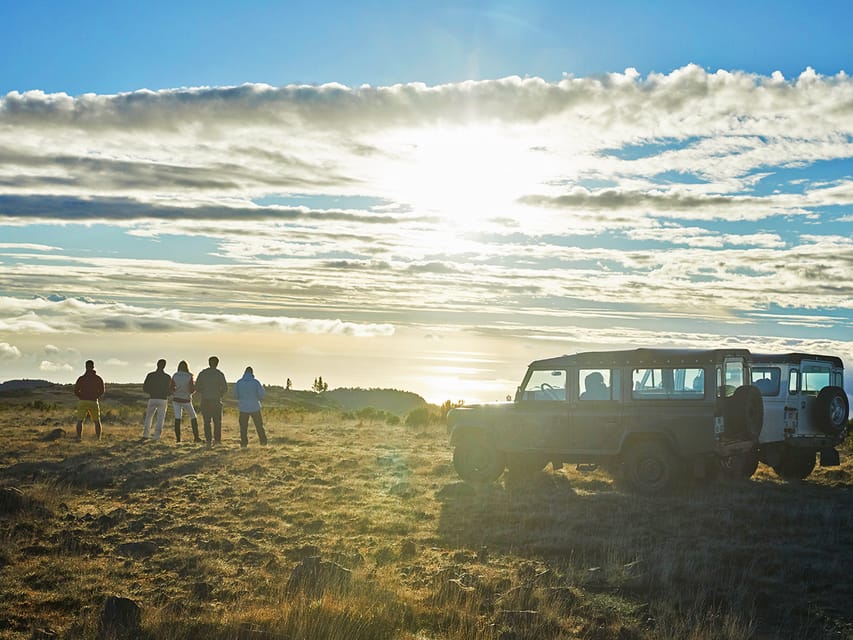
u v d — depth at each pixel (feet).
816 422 53.88
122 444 65.77
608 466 57.62
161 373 70.64
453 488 49.90
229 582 29.40
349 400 272.10
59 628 24.43
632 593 28.35
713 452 46.01
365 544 35.55
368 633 23.45
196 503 42.78
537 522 39.68
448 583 27.68
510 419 52.39
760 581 29.63
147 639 22.93
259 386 69.51
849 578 30.09
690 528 38.42
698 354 46.88
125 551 32.81
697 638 23.29
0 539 33.40
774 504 44.39
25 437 69.72
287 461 58.54
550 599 26.99
